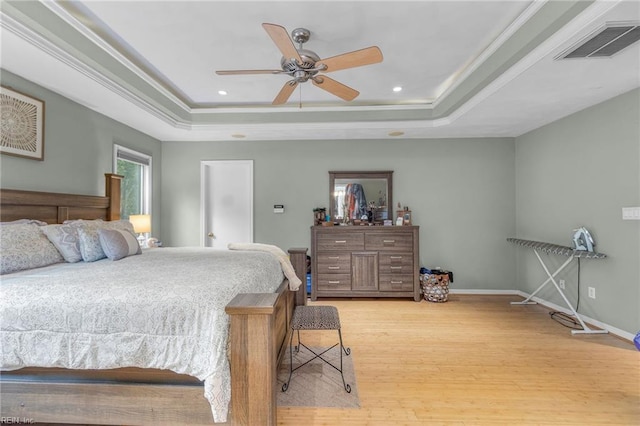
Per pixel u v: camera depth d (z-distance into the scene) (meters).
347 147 4.58
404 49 2.56
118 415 1.43
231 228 4.69
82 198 2.94
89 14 2.12
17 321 1.40
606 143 2.95
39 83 2.52
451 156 4.50
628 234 2.75
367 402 1.91
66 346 1.39
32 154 2.50
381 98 3.78
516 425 1.71
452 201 4.50
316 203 4.59
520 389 2.04
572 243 3.37
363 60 1.98
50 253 2.21
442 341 2.82
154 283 1.63
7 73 2.30
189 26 2.23
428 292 4.09
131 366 1.41
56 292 1.49
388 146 4.55
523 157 4.27
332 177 4.53
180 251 3.01
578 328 3.11
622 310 2.83
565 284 3.54
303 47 2.47
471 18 2.14
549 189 3.75
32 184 2.52
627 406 1.86
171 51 2.61
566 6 1.77
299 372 2.27
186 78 3.16
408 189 4.54
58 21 2.06
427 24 2.21
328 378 2.19
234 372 1.36
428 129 4.04
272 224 4.61
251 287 1.81
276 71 2.14
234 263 2.23
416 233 4.12
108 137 3.40
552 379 2.16
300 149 4.59
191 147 4.60
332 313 2.28
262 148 4.60
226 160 4.61
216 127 3.99
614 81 2.52
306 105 4.00
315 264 4.18
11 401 1.46
